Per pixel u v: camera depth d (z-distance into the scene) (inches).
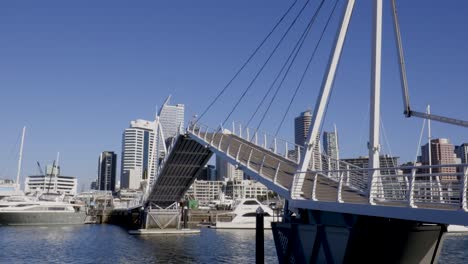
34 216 3905.0
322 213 946.7
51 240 2600.9
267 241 2588.6
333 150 3336.6
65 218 4067.4
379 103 921.5
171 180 2659.9
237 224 3791.8
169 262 1734.7
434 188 718.5
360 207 788.6
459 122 787.4
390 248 842.8
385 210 729.6
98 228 3828.7
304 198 1010.7
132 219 4252.0
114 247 2244.1
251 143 1989.4
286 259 1030.4
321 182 1288.1
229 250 2112.5
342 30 1038.4
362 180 1114.1
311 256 943.7
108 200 7308.1
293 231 1013.8
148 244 2394.2
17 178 4658.0
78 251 2082.9
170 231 3102.9
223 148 1825.8
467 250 2053.4
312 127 1048.2
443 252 1980.8
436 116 832.9
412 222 835.4
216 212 5022.1
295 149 1592.0
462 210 597.6
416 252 851.4
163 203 3139.8
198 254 1964.8
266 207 3683.6
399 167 710.5
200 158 2351.1
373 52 933.8
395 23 931.3
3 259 1825.8
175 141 2185.0
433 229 858.1
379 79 925.8
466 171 601.9
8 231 3255.4
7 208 3814.0
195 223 4488.2
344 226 866.8
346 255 851.4
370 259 861.8
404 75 906.7
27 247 2235.5
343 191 1125.7
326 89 1043.3
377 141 911.7
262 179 1280.8
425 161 3887.8
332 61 1040.2
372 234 849.5
